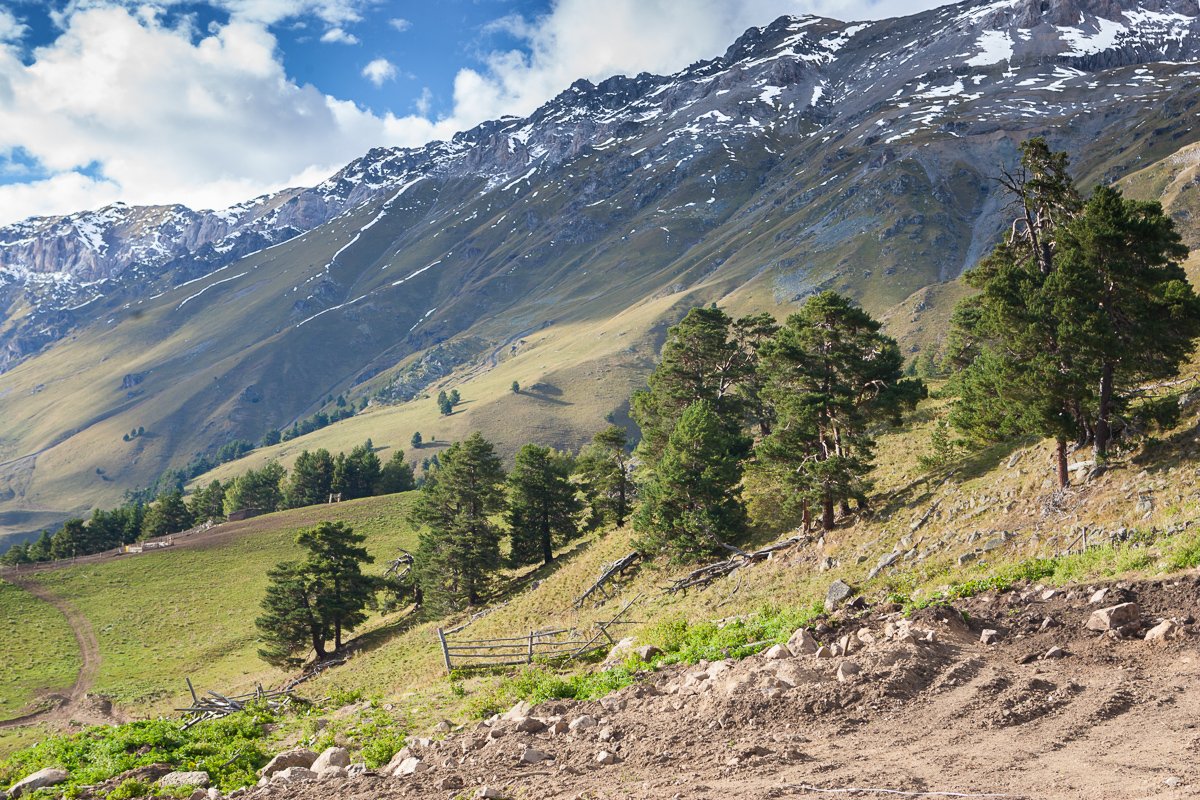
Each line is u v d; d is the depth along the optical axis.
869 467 41.75
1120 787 8.55
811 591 34.78
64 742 18.86
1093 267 31.61
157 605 96.31
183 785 14.81
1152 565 20.17
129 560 111.81
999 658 15.36
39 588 101.00
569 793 10.65
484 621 58.19
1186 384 35.00
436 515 75.06
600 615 46.88
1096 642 15.44
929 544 34.00
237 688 69.69
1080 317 31.02
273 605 70.94
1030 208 37.09
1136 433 31.59
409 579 81.12
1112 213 30.83
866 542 37.84
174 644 85.00
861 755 10.84
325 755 15.11
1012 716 11.77
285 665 71.00
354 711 24.80
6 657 79.94
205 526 133.00
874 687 13.57
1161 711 11.38
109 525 146.75
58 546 138.12
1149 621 15.77
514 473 77.69
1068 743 10.51
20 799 14.80
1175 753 9.54
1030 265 37.22
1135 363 31.44
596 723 14.60
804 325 43.19
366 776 13.16
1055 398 31.25
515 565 75.94
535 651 37.66
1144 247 30.58
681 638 23.77
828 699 13.30
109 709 66.69
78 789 14.82
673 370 62.50
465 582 70.00
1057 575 21.31
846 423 42.06
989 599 19.89
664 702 15.16
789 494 43.06
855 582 34.12
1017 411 33.16
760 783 9.91
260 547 116.19
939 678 13.92
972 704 12.55
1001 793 8.78
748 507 52.66
